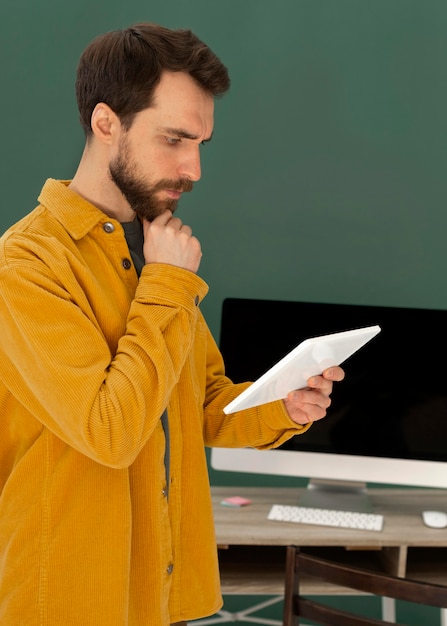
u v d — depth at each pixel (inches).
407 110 109.1
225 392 64.8
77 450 51.5
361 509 92.8
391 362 94.7
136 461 53.7
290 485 112.5
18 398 52.0
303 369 51.8
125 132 53.1
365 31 108.4
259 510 93.4
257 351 96.5
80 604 50.9
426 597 58.6
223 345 97.0
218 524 88.1
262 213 109.6
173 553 56.6
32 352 49.3
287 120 109.0
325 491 97.6
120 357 50.5
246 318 96.8
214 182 109.3
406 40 108.7
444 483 93.4
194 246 53.7
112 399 48.7
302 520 88.8
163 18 108.0
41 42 107.9
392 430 94.2
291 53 108.5
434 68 108.9
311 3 108.3
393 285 110.3
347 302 110.1
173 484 56.6
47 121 108.4
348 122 109.1
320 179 109.4
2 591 51.9
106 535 51.4
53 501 51.2
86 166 55.6
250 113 108.9
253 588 88.3
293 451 94.8
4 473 54.6
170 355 51.6
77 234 53.3
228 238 109.6
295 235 109.7
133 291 55.4
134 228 57.6
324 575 62.8
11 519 51.9
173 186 54.2
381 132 109.2
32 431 52.7
